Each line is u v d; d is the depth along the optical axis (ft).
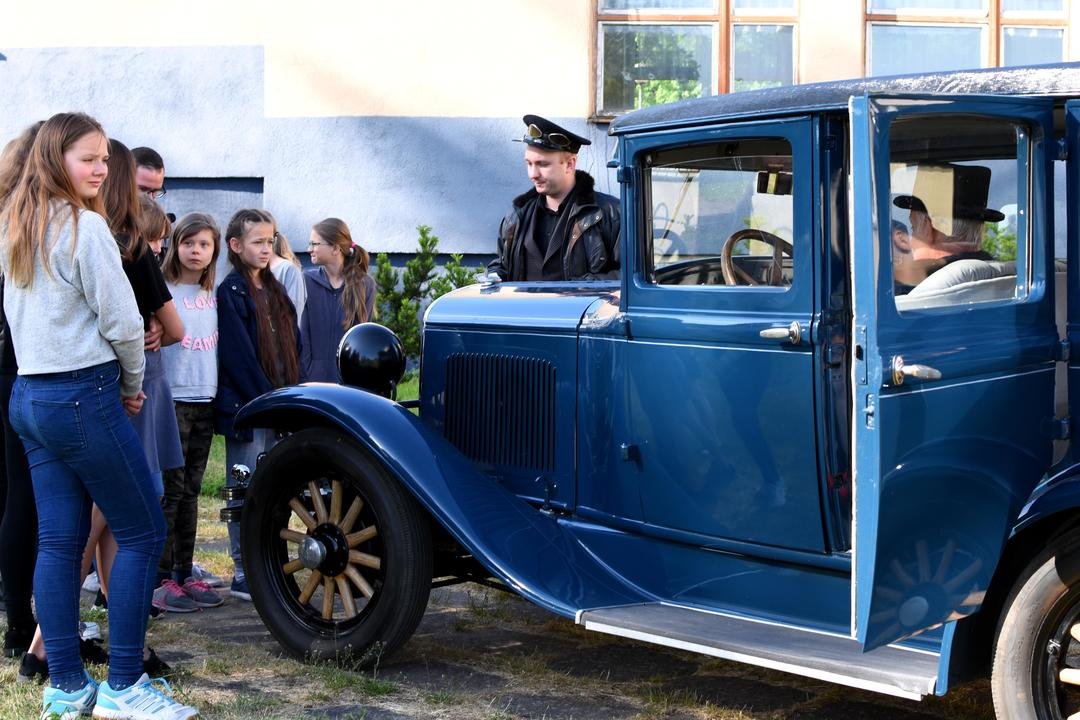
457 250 32.86
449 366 14.49
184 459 15.43
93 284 10.73
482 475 13.09
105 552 13.79
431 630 14.73
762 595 11.58
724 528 11.62
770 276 11.03
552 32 32.04
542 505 13.42
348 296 18.95
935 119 9.50
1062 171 10.24
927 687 9.53
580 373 12.94
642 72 32.42
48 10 33.24
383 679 12.79
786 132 10.71
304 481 13.83
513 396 13.71
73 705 11.30
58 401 10.79
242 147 33.12
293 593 13.89
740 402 11.26
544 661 13.48
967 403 9.55
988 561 9.87
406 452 12.74
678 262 11.73
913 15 32.04
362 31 32.45
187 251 15.17
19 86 33.50
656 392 11.99
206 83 33.01
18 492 12.64
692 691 12.45
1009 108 9.79
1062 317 10.40
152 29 33.04
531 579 12.02
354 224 32.99
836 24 31.91
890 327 9.03
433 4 32.19
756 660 10.41
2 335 12.00
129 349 11.03
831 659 10.12
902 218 9.37
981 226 9.94
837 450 10.81
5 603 12.93
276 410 13.93
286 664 13.21
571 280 15.58
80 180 10.94
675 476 11.94
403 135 32.63
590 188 16.22
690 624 11.27
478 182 32.58
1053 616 9.38
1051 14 32.09
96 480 11.02
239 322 15.71
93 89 33.32
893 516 9.02
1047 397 10.28
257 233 15.87
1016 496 10.03
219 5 32.78
